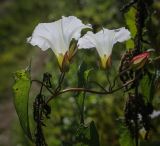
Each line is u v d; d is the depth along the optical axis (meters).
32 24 4.03
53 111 1.24
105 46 0.59
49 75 0.58
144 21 0.65
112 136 1.01
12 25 4.14
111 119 1.04
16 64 3.21
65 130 1.19
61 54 0.58
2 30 4.00
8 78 2.98
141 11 0.65
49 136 1.24
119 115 1.01
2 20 4.28
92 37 0.59
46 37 0.58
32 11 4.37
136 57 0.59
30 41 0.58
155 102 0.86
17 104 0.58
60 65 0.58
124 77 0.62
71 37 0.58
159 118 0.78
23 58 3.29
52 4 3.88
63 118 1.23
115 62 1.01
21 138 1.61
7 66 3.23
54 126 1.23
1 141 2.01
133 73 0.63
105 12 1.29
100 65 0.60
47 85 0.58
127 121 0.66
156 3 0.98
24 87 0.58
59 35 0.58
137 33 0.65
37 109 0.58
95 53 1.18
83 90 0.58
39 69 2.75
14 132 1.84
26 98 0.58
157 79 0.65
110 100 1.07
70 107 1.24
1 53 3.52
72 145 0.64
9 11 4.58
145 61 0.59
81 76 0.61
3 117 2.41
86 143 0.60
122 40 0.60
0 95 2.73
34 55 3.13
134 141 0.67
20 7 4.54
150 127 0.66
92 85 1.20
